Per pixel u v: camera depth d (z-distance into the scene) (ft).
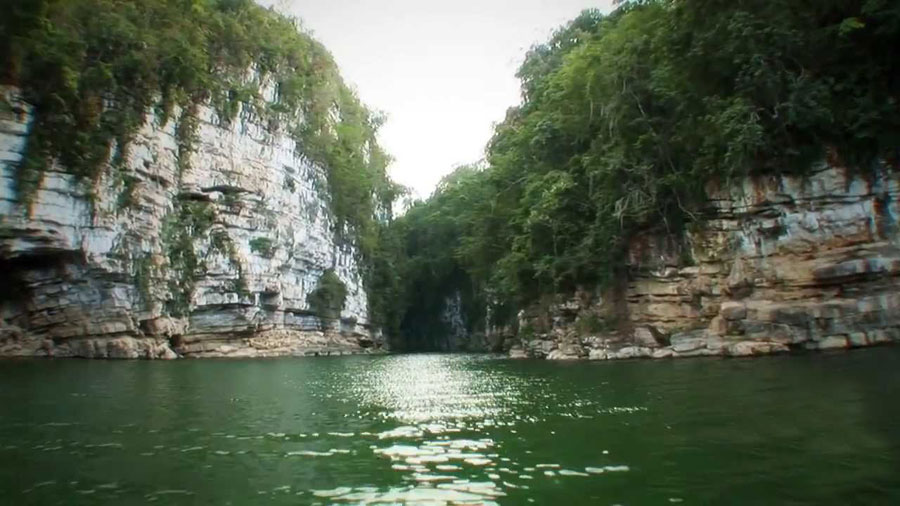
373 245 228.43
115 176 120.67
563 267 115.55
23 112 104.32
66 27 113.39
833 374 56.39
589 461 30.78
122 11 127.85
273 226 168.45
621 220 100.42
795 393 47.47
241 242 156.76
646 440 35.01
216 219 149.89
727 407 43.93
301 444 36.19
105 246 118.42
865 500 23.52
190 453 33.81
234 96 156.46
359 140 231.71
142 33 126.93
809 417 38.52
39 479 28.68
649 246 101.24
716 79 93.86
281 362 125.49
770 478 26.55
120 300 122.83
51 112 107.76
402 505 24.53
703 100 92.27
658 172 100.48
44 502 25.40
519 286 138.21
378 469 30.12
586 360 103.71
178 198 141.49
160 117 132.98
